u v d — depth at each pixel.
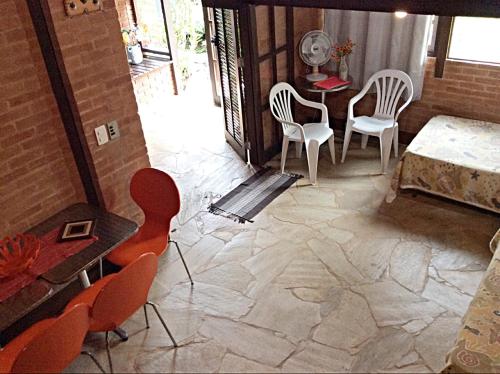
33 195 3.09
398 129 4.99
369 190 4.27
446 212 3.90
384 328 2.85
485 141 4.01
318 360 2.67
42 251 2.74
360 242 3.59
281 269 3.37
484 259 3.35
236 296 3.16
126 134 3.34
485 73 4.21
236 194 4.37
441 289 3.11
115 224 2.96
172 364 2.71
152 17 6.80
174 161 5.03
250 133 4.71
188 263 3.50
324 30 4.97
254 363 2.68
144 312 3.00
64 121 3.10
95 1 2.85
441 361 2.62
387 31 4.51
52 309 3.17
